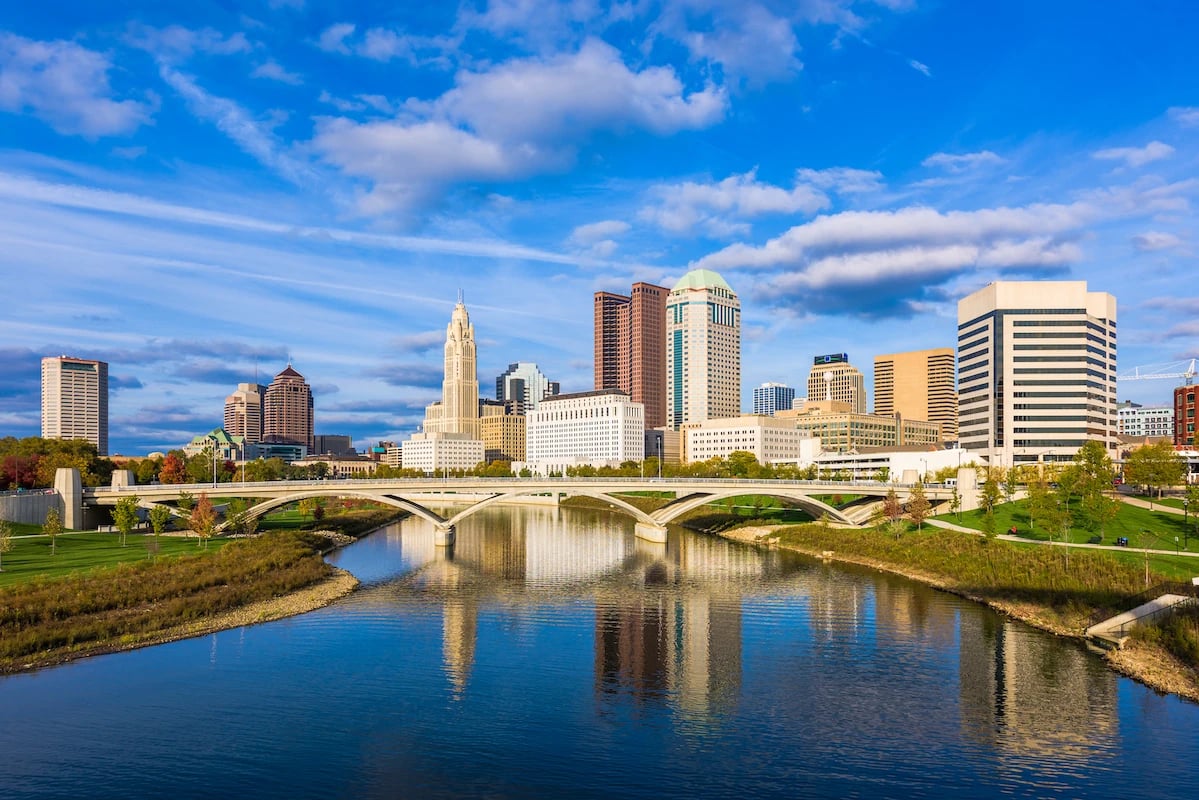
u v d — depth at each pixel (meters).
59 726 58.91
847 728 59.75
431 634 86.88
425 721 61.03
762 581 122.19
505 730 59.41
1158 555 110.12
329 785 50.28
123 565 102.12
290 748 55.81
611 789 50.06
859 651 79.88
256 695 66.19
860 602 104.19
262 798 48.53
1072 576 98.62
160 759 53.72
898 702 65.12
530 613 98.44
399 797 48.84
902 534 144.50
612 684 70.06
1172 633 74.94
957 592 108.88
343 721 60.84
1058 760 53.94
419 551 164.12
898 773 52.19
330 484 159.38
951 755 54.81
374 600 106.56
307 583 112.12
